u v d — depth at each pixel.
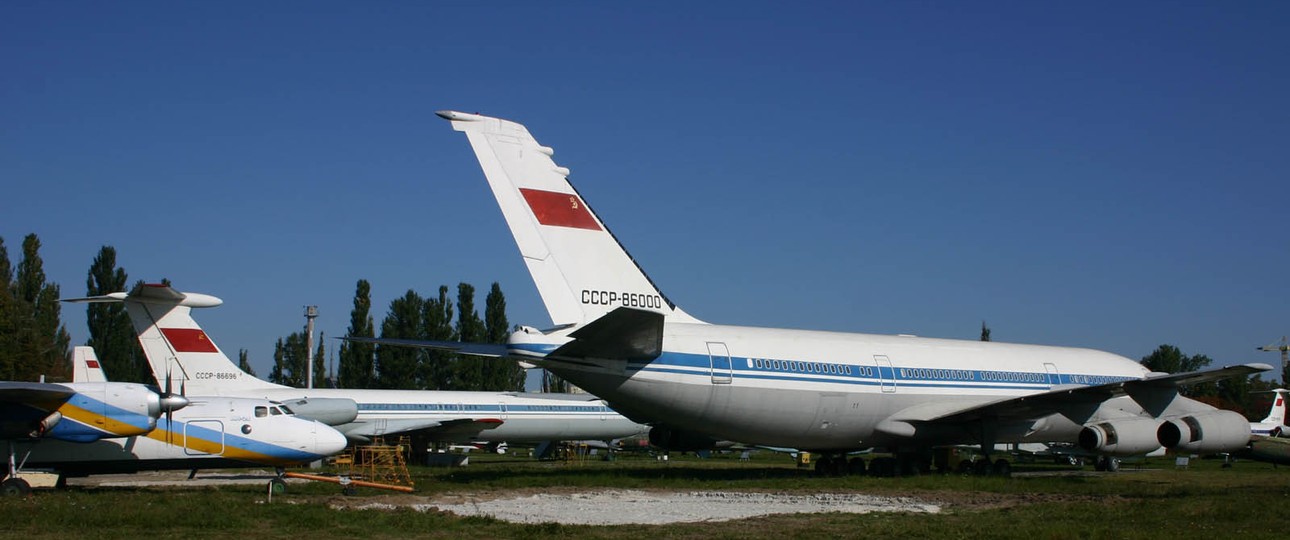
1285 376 103.56
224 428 23.88
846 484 26.14
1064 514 18.67
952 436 30.30
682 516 18.48
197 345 35.38
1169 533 15.59
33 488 22.45
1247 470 38.44
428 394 45.66
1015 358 32.78
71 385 21.44
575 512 19.22
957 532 15.59
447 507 20.08
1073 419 30.30
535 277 24.30
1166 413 32.72
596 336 22.69
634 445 67.44
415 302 79.81
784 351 27.11
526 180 24.56
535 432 48.31
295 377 108.50
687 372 25.06
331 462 40.69
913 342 30.94
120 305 74.12
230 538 14.89
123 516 16.75
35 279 69.69
